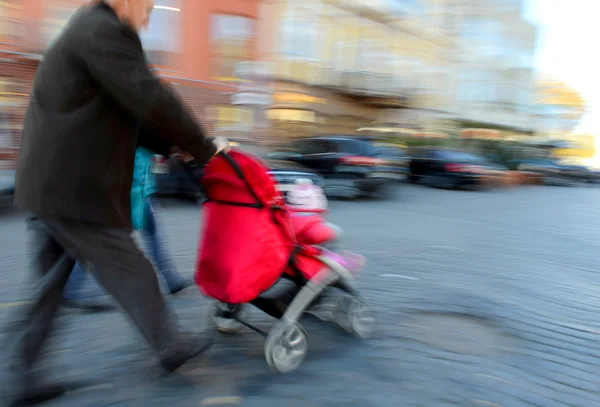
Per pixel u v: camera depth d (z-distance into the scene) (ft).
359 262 11.48
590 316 13.44
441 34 98.58
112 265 7.77
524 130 130.72
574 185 84.58
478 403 8.75
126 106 7.17
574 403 8.89
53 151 7.10
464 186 54.49
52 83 7.13
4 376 8.50
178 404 8.38
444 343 11.16
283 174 13.92
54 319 8.27
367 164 39.29
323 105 72.59
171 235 22.41
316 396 8.75
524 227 29.89
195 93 55.52
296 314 9.61
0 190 27.53
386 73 82.79
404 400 8.73
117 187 7.63
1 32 40.65
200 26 55.47
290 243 9.63
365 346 10.85
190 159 9.30
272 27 64.03
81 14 7.27
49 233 7.98
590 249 23.75
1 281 14.73
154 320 8.16
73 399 8.42
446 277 16.74
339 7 74.49
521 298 14.75
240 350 10.49
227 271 9.09
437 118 97.25
